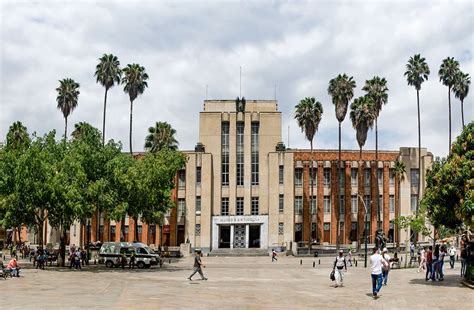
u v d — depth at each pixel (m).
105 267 52.03
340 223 90.06
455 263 49.38
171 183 71.00
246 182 88.12
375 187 89.75
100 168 50.16
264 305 24.27
